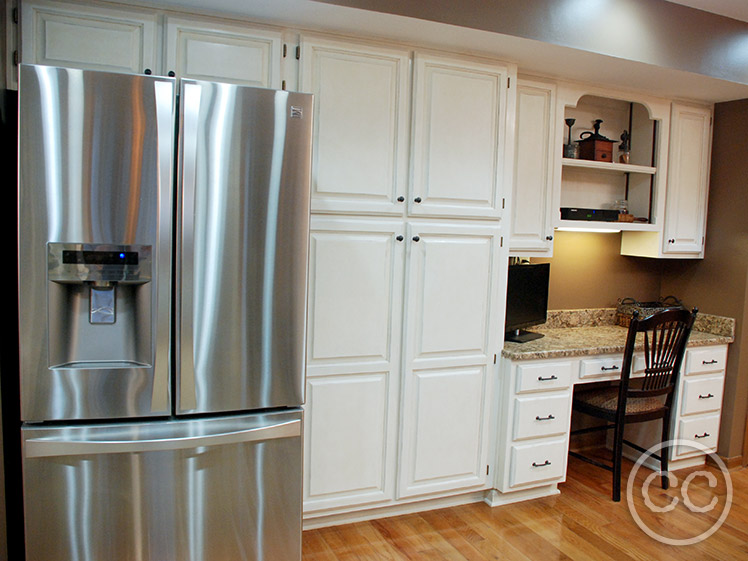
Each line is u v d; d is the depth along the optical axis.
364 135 2.34
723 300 3.34
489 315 2.66
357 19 2.13
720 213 3.35
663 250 3.30
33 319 1.61
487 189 2.60
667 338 2.80
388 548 2.36
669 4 2.65
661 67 2.67
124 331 1.73
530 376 2.69
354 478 2.47
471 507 2.74
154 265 1.67
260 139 1.74
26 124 1.55
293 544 1.90
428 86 2.43
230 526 1.81
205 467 1.75
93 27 1.95
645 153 3.30
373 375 2.45
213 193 1.70
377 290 2.42
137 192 1.64
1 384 1.79
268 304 1.80
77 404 1.66
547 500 2.84
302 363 1.87
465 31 2.25
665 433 3.00
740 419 3.31
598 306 3.53
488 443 2.73
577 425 3.48
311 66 2.23
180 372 1.72
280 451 1.84
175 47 2.04
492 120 2.58
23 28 1.89
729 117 3.28
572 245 3.40
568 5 2.40
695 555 2.38
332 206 2.30
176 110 1.78
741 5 2.67
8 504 1.87
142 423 1.71
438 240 2.51
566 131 3.29
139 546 1.72
